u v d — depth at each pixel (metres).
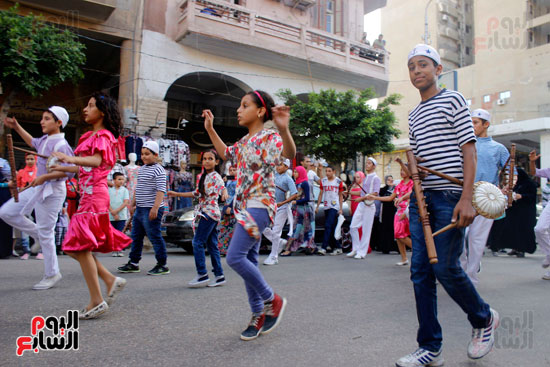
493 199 2.48
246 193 3.04
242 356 2.62
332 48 17.50
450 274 2.49
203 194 4.96
